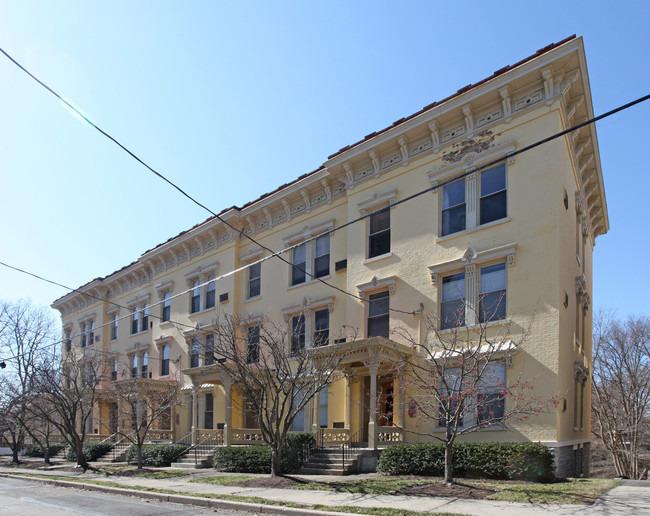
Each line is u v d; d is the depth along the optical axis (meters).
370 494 11.99
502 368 15.54
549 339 14.92
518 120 16.72
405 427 17.06
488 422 12.95
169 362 29.31
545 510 9.60
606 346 28.78
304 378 16.66
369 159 20.61
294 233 23.62
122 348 33.81
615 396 27.84
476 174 17.41
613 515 9.07
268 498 11.98
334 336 20.86
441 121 18.36
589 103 17.25
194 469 19.94
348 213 21.00
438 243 17.88
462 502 10.65
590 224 23.08
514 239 16.16
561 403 14.67
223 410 24.92
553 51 15.62
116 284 35.69
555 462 13.99
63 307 41.62
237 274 25.91
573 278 17.59
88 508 11.84
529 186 16.17
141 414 24.48
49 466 25.17
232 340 17.86
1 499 13.62
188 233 28.47
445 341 16.75
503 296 16.09
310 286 22.38
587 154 19.31
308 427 20.80
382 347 16.50
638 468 26.31
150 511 11.32
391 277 18.77
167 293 30.80
